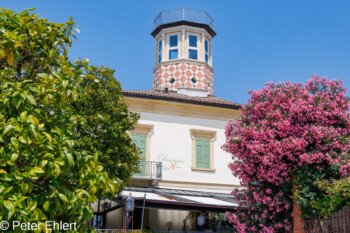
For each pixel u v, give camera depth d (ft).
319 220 44.14
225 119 91.81
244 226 54.54
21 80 22.53
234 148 54.34
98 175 19.89
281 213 52.01
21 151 17.61
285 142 49.19
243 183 56.39
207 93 103.50
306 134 49.47
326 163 48.85
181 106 89.35
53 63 22.94
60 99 19.70
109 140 59.98
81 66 23.18
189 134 88.69
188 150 87.76
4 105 17.90
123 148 60.90
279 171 49.65
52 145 17.94
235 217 56.34
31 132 17.24
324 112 50.47
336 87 53.01
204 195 82.38
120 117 63.36
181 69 107.65
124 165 60.44
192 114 89.86
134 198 64.03
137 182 82.23
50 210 18.39
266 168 50.85
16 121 17.33
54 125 20.03
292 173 49.96
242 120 56.13
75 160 19.76
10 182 17.02
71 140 18.69
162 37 112.37
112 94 63.67
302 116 50.90
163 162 85.35
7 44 20.26
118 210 79.77
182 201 67.56
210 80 111.55
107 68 64.23
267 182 52.54
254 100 55.88
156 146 85.81
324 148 48.62
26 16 22.17
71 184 20.38
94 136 59.41
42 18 22.27
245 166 52.60
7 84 19.11
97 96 61.11
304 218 47.50
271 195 51.72
